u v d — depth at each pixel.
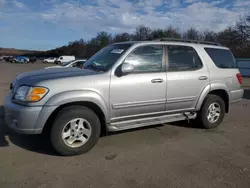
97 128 3.80
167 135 4.73
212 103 5.11
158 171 3.27
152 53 4.35
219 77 5.12
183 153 3.88
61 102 3.45
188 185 2.94
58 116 3.50
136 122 4.23
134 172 3.22
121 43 4.58
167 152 3.90
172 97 4.50
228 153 3.92
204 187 2.90
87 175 3.12
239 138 4.66
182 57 4.70
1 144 4.08
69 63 14.39
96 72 3.90
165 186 2.91
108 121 3.94
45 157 3.62
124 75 3.98
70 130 3.62
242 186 2.94
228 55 5.48
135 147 4.08
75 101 3.58
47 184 2.90
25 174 3.12
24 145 4.05
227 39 44.66
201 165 3.47
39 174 3.12
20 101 3.46
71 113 3.55
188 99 4.72
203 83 4.88
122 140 4.39
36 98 3.38
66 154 3.62
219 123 5.28
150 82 4.20
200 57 4.93
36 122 3.38
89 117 3.70
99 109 3.89
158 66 4.37
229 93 5.31
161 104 4.40
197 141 4.44
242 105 8.22
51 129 3.52
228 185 2.96
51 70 4.20
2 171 3.18
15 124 3.48
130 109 4.09
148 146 4.14
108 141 4.33
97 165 3.40
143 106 4.20
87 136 3.75
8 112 3.56
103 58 4.40
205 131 5.05
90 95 3.64
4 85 11.96
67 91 3.51
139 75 4.12
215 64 5.12
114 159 3.61
